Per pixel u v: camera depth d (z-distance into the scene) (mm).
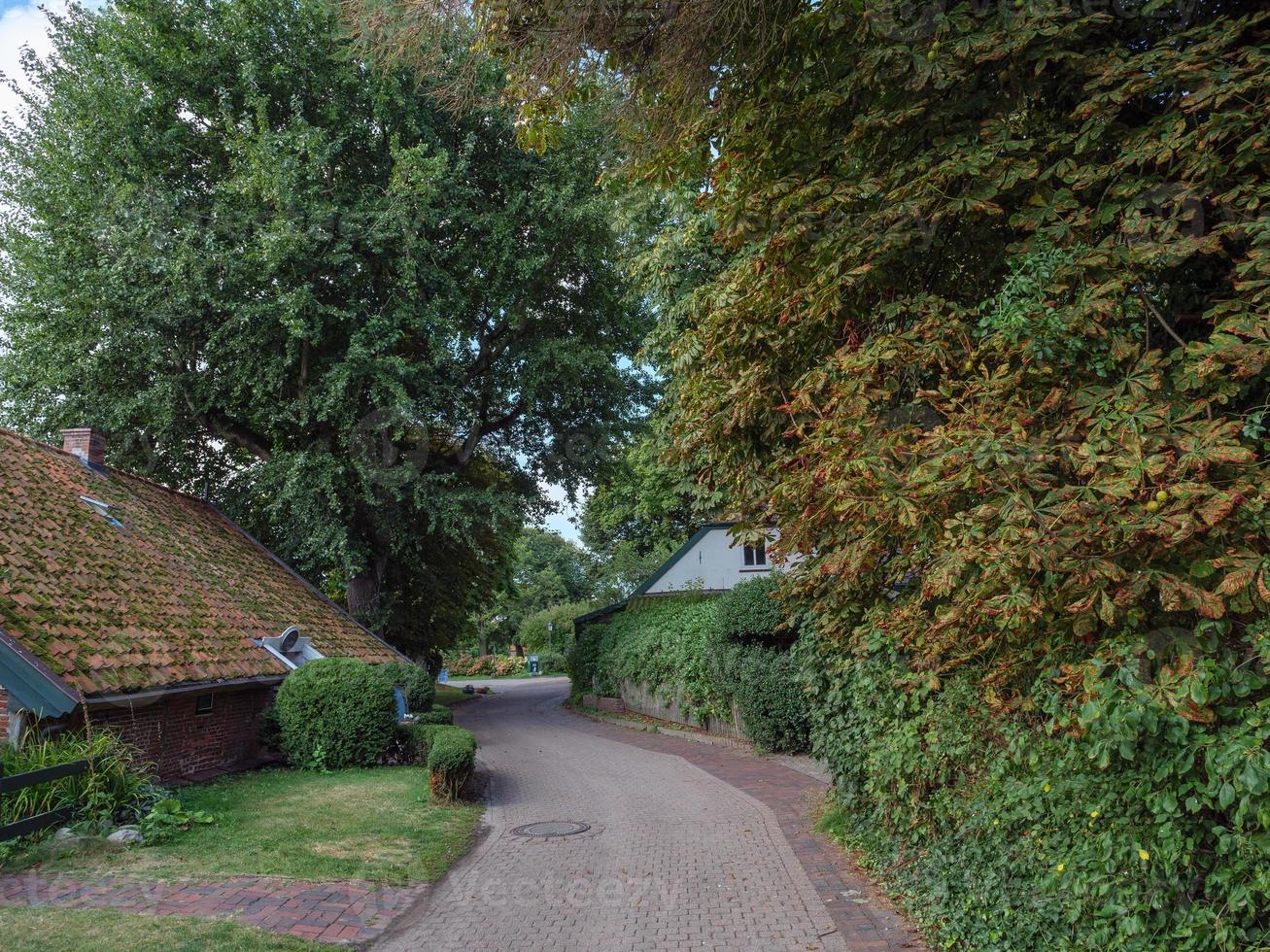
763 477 6957
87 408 18641
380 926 6320
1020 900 4918
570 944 5961
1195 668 3346
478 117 21594
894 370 5223
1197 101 4035
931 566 4535
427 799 11031
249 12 19703
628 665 23188
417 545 23734
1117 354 4016
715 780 13234
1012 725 5145
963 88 5496
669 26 6234
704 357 7371
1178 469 3348
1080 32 5020
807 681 8742
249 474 21203
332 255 18938
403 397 18844
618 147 8047
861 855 7809
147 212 18234
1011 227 5227
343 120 20641
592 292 24219
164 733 11586
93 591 11383
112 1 19484
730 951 5750
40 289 18297
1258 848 3225
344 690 13641
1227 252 4395
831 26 5766
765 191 5934
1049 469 4082
